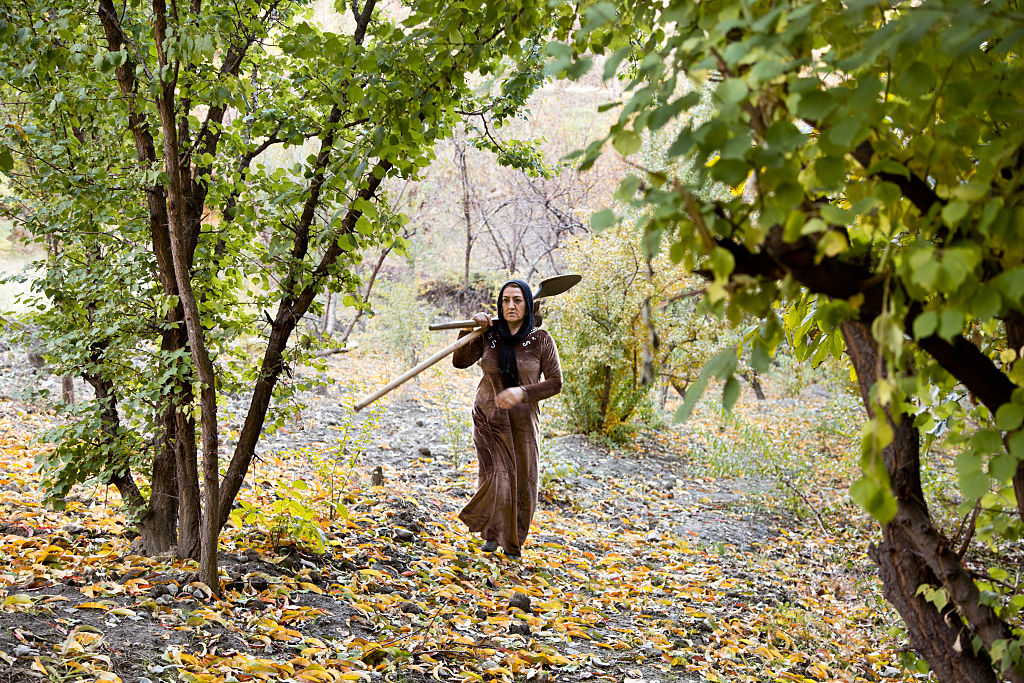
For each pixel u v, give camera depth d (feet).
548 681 12.78
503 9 11.37
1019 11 5.57
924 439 8.58
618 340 37.91
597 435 38.52
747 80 4.29
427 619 14.34
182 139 14.24
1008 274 4.52
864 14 4.69
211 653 11.05
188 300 13.19
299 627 12.91
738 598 20.29
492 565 18.30
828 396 52.95
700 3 5.28
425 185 67.36
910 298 4.81
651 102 4.73
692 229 4.43
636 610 18.12
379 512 20.80
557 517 25.30
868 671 16.11
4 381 29.17
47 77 13.64
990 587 8.20
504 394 18.31
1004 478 5.70
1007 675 6.72
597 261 38.63
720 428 42.91
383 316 49.49
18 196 14.88
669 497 31.17
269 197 14.57
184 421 14.02
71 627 11.12
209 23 12.98
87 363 14.39
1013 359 6.26
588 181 64.69
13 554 13.69
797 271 4.67
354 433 31.48
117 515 16.66
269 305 15.34
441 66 12.05
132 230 14.16
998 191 4.95
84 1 12.83
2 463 20.01
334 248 14.64
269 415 15.14
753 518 28.89
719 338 38.45
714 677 14.14
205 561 13.33
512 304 18.80
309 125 15.52
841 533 27.37
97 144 14.21
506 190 68.85
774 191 4.39
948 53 4.32
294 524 16.22
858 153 5.25
